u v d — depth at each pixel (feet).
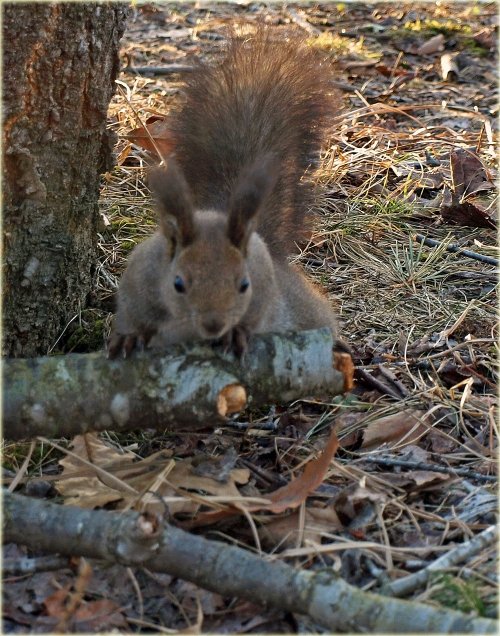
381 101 4.43
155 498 2.57
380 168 3.87
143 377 2.60
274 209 3.18
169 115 3.35
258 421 2.89
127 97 3.88
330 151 3.93
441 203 3.69
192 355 2.62
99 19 2.92
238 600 2.44
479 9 5.88
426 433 2.84
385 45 5.21
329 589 2.30
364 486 2.64
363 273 3.42
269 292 2.77
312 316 2.97
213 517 2.56
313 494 2.64
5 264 2.91
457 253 3.50
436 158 3.94
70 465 2.67
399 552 2.51
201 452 2.77
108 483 2.62
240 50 3.42
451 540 2.55
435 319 3.23
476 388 2.99
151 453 2.78
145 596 2.45
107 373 2.60
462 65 4.94
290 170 3.28
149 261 2.74
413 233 3.59
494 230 3.63
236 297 2.62
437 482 2.68
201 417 2.60
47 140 2.92
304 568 2.48
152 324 2.75
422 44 5.22
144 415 2.60
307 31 5.26
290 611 2.35
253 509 2.54
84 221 3.09
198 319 2.59
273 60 3.40
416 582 2.40
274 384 2.63
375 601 2.28
